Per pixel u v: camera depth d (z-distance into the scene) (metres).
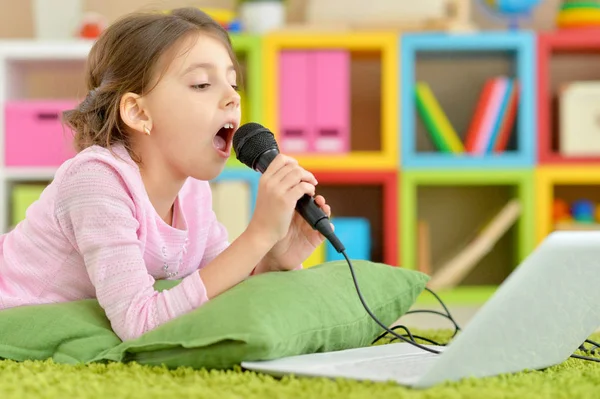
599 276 1.20
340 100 3.75
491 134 3.79
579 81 4.27
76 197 1.50
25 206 3.65
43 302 1.63
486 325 1.13
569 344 1.34
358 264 1.68
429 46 3.75
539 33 3.76
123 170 1.51
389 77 3.73
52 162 3.69
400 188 3.72
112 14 4.26
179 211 1.69
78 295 1.65
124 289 1.43
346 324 1.48
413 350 1.48
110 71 1.59
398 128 3.73
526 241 3.72
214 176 1.56
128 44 1.57
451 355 1.12
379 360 1.33
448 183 4.04
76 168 1.52
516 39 3.76
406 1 3.86
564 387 1.16
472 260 3.76
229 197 3.66
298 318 1.38
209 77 1.54
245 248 1.45
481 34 3.75
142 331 1.40
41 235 1.60
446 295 3.70
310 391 1.08
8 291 1.63
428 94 3.81
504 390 1.10
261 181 1.48
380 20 3.85
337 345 1.49
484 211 4.25
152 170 1.58
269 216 1.46
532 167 3.72
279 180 1.47
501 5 3.93
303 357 1.35
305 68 3.75
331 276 1.57
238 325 1.29
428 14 3.86
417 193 4.27
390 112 3.72
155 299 1.42
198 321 1.32
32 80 4.19
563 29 3.89
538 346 1.28
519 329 1.19
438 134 3.80
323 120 3.75
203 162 1.54
